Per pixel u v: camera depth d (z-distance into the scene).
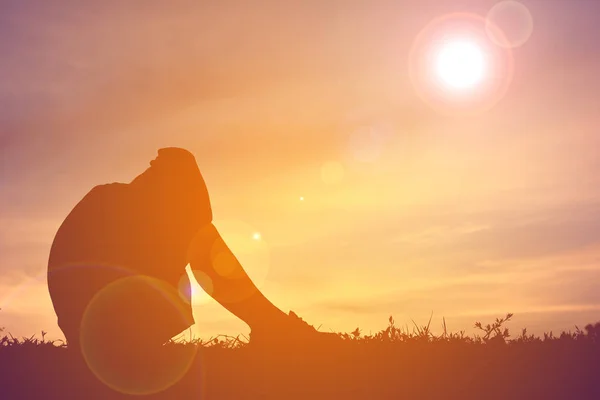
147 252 7.58
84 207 7.70
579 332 8.76
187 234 7.66
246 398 7.04
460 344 8.54
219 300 7.61
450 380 7.37
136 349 7.41
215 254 7.60
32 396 7.02
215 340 8.73
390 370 7.65
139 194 7.75
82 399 7.02
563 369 7.48
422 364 7.81
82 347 7.41
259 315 7.64
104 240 7.57
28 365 7.76
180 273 7.69
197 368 7.66
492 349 8.31
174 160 7.77
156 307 7.47
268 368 7.56
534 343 8.50
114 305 7.44
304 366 7.60
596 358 7.69
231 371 7.62
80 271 7.52
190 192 7.70
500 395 6.95
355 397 7.04
